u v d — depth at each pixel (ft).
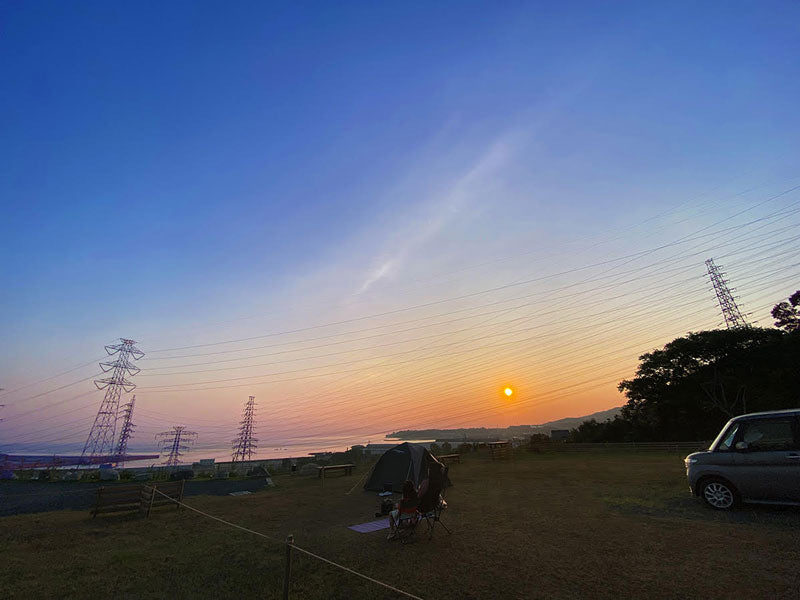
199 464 92.58
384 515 32.37
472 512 32.22
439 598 16.19
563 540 22.99
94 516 34.88
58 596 18.20
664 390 118.11
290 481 63.41
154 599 17.60
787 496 24.30
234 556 23.15
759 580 15.88
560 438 136.15
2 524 32.91
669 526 24.38
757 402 102.06
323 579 18.98
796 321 107.55
